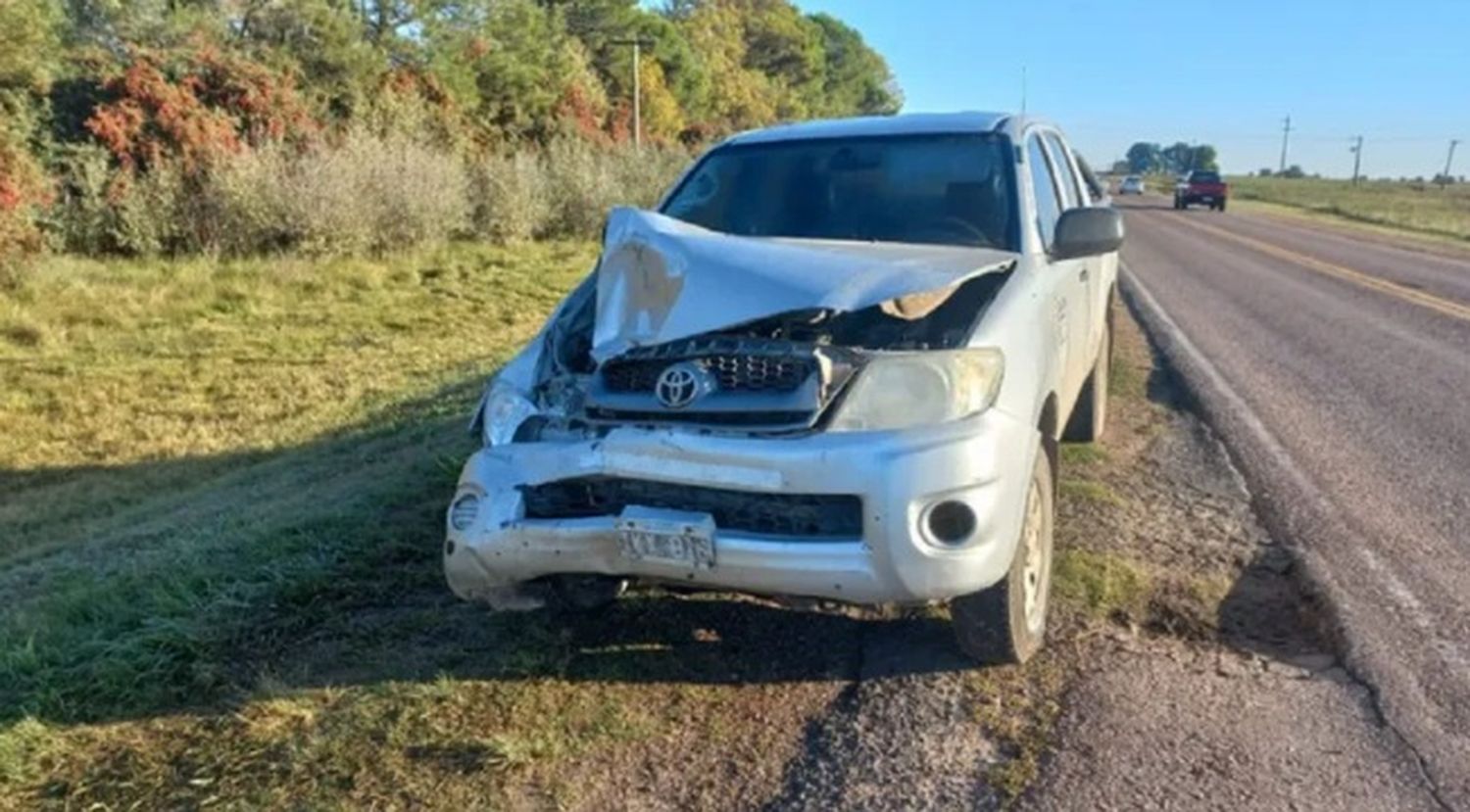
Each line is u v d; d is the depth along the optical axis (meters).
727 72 70.00
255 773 3.15
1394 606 4.34
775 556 3.25
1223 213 48.25
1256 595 4.54
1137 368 9.68
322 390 11.04
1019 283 3.98
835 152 4.95
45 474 8.91
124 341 13.30
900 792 3.07
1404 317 13.16
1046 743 3.32
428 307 15.73
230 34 29.62
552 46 45.47
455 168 22.05
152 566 4.94
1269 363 9.98
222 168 19.70
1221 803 3.02
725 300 3.46
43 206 18.44
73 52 23.62
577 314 4.05
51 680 3.70
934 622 4.14
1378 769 3.19
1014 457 3.41
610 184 25.42
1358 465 6.50
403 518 5.27
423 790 3.05
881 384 3.31
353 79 29.81
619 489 3.46
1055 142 5.84
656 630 4.07
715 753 3.27
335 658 3.83
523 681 3.66
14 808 3.03
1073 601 4.33
